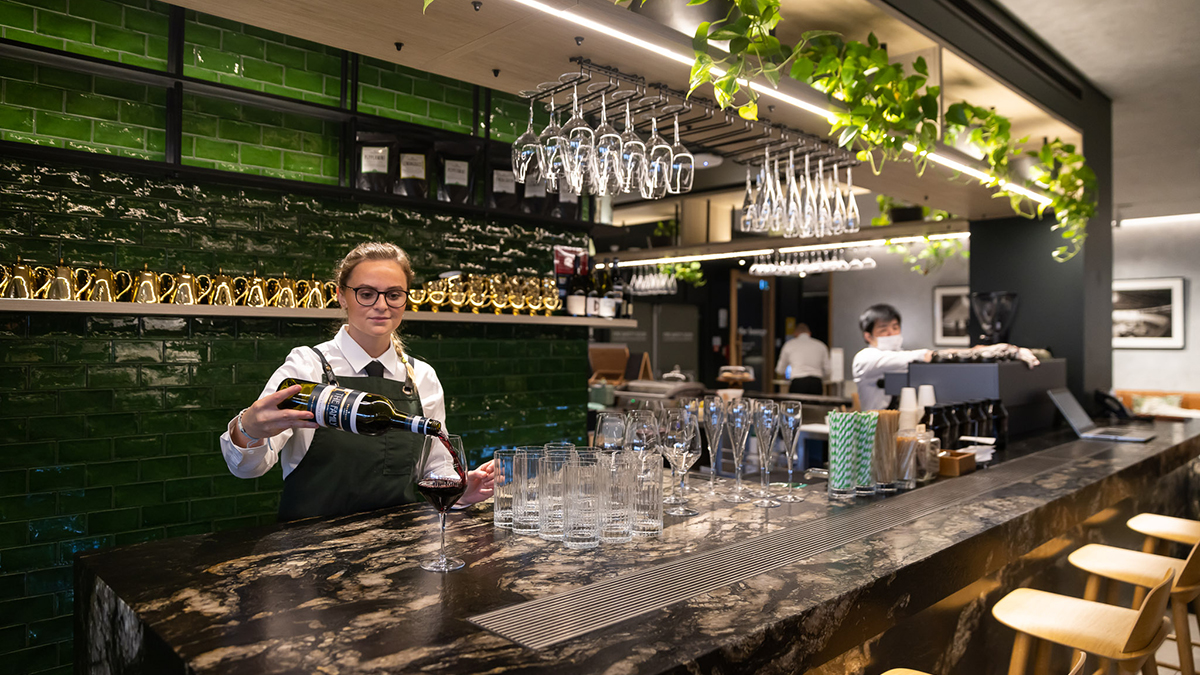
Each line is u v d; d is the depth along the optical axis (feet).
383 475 6.42
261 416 4.98
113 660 4.13
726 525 5.87
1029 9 11.38
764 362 40.68
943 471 8.41
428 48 6.91
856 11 9.02
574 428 13.98
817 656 4.09
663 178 7.42
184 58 9.85
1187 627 7.91
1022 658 6.59
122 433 9.31
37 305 8.05
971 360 12.48
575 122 6.98
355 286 6.35
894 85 8.66
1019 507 6.66
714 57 6.93
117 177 9.25
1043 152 13.43
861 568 4.78
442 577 4.42
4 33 8.66
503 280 12.19
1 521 8.57
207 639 3.46
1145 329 28.19
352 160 10.80
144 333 9.45
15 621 8.64
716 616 3.88
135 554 4.80
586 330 14.21
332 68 11.09
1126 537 11.14
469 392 12.57
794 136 9.46
